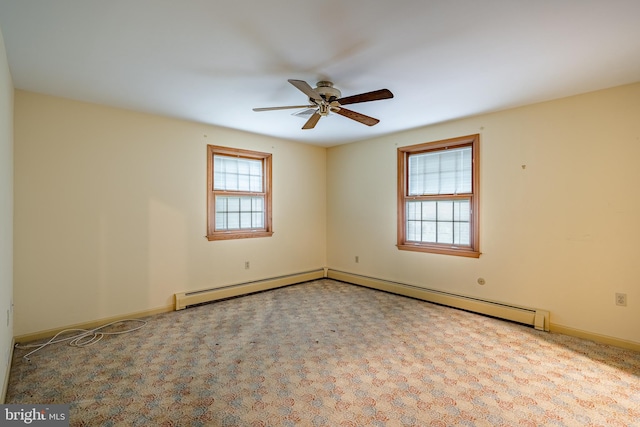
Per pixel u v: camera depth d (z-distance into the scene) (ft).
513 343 9.55
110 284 11.27
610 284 9.55
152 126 12.25
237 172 15.15
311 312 12.46
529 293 11.16
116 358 8.59
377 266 16.21
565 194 10.37
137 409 6.43
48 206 10.07
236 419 6.15
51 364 8.23
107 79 8.91
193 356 8.73
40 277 9.93
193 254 13.42
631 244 9.23
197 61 7.86
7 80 7.45
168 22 6.21
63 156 10.35
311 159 18.08
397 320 11.53
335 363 8.33
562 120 10.39
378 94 8.10
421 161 14.61
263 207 16.15
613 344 9.41
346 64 8.03
